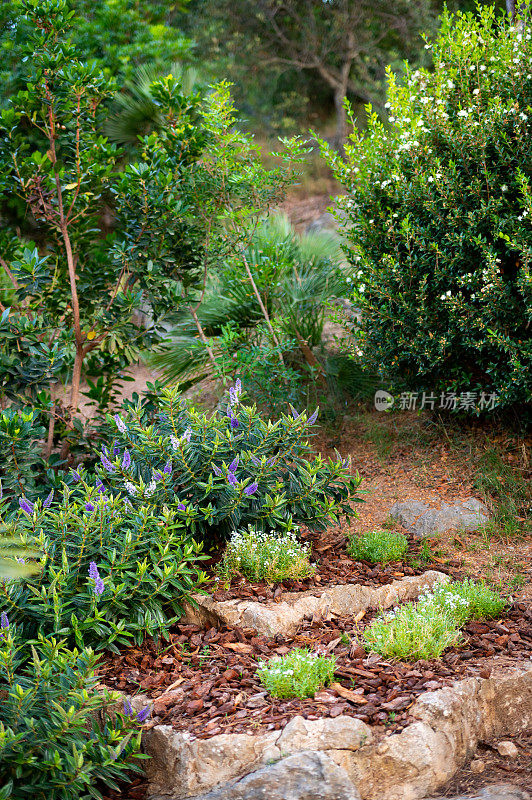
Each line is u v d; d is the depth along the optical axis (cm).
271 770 256
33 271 471
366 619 365
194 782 267
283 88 1384
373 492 529
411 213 505
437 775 269
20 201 551
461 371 528
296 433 442
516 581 402
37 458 420
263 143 1272
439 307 504
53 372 468
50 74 470
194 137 528
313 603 367
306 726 270
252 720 282
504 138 468
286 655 325
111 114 688
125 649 347
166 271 549
